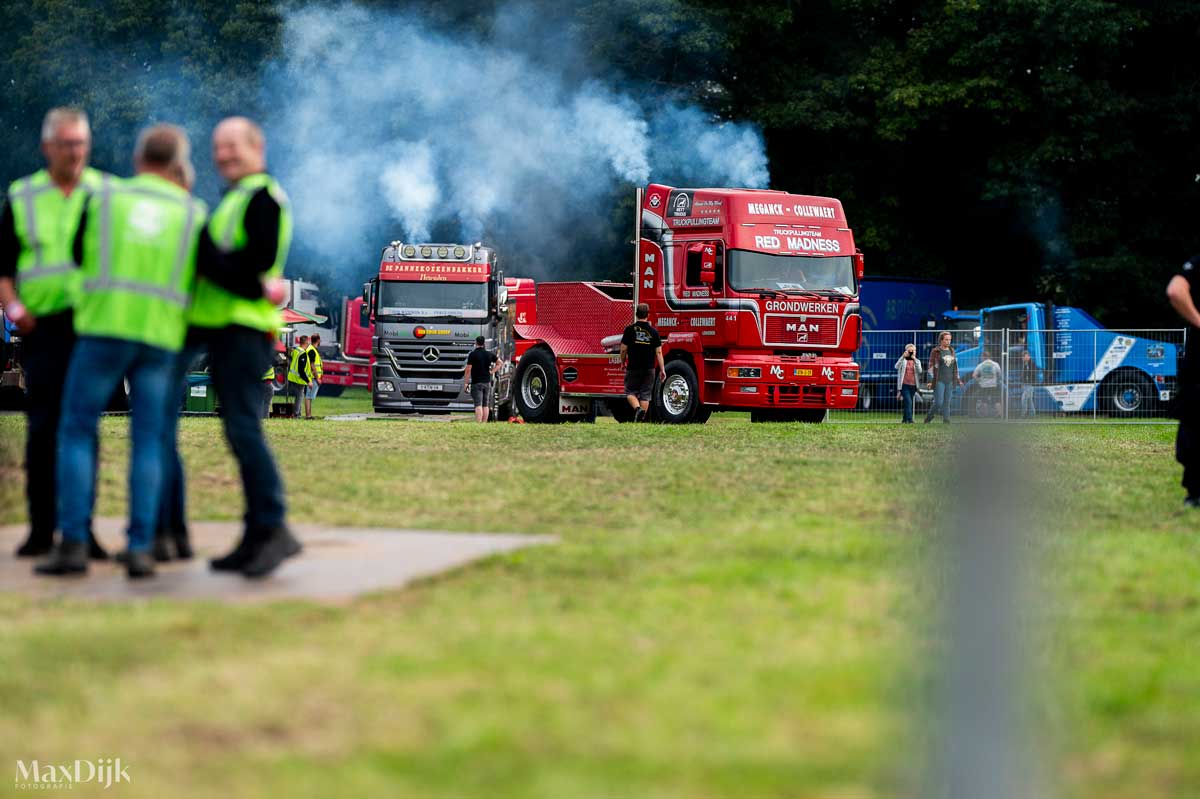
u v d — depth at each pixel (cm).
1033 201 8319
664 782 773
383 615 1232
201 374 6388
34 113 10275
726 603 1275
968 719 501
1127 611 1273
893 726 861
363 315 6712
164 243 1455
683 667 1023
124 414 4844
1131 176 8519
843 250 5231
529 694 951
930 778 527
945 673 516
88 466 1480
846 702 924
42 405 1606
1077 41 8062
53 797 770
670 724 880
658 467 2731
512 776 788
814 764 799
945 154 8950
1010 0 8106
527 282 7375
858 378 5244
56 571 1469
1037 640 1101
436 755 825
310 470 2530
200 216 1482
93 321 1449
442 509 2095
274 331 1515
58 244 1591
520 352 5975
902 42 8912
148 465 1459
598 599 1301
